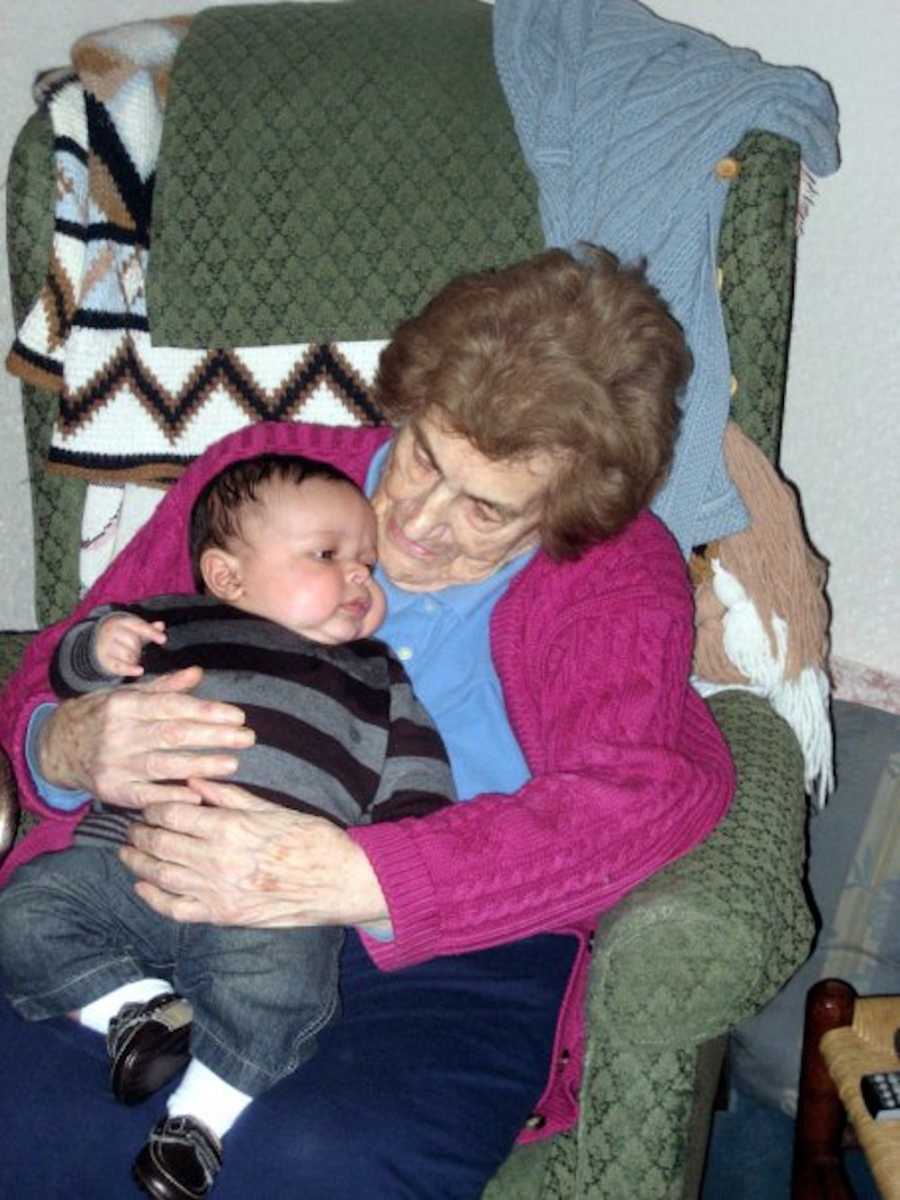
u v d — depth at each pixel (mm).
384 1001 1212
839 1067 1391
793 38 1785
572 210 1475
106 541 1625
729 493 1467
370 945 1154
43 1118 1115
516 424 1126
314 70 1550
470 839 1141
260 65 1555
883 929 1817
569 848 1152
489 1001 1227
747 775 1347
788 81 1460
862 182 1818
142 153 1549
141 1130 1104
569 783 1176
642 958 1134
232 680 1203
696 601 1511
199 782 1152
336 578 1243
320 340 1548
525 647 1319
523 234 1516
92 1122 1110
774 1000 1844
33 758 1317
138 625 1241
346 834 1131
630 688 1230
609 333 1159
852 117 1795
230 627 1240
